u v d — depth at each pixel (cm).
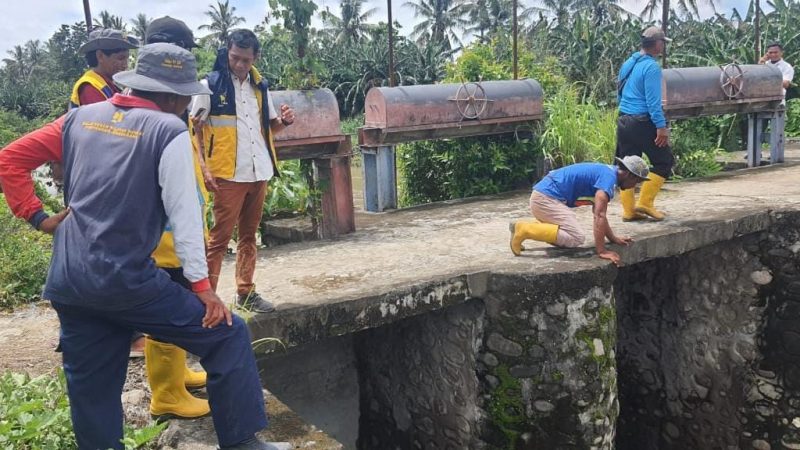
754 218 559
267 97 389
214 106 362
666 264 620
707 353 598
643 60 571
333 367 559
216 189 346
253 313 383
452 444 491
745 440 579
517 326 437
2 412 286
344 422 568
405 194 882
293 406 539
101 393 256
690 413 618
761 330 563
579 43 1967
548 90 987
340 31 3800
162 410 313
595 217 455
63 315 247
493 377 449
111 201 230
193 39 346
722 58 1405
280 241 687
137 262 232
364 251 546
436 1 4438
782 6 1555
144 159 232
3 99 3722
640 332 649
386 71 3028
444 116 734
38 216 246
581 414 436
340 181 616
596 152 810
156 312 239
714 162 894
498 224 629
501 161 813
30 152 247
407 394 524
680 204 640
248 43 369
